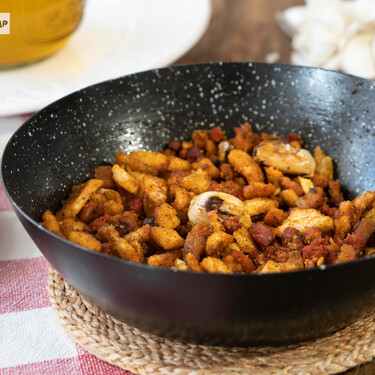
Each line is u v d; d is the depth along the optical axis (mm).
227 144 462
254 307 327
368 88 440
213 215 391
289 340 357
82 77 577
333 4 627
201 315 333
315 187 435
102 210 414
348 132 450
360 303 343
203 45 666
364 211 422
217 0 753
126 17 660
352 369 366
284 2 749
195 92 467
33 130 406
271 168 445
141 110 460
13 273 425
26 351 378
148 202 420
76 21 585
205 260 361
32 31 556
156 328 352
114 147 453
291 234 395
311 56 631
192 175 433
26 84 565
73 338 379
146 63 587
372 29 609
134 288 331
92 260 329
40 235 344
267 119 470
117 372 369
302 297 326
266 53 654
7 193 359
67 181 426
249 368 359
